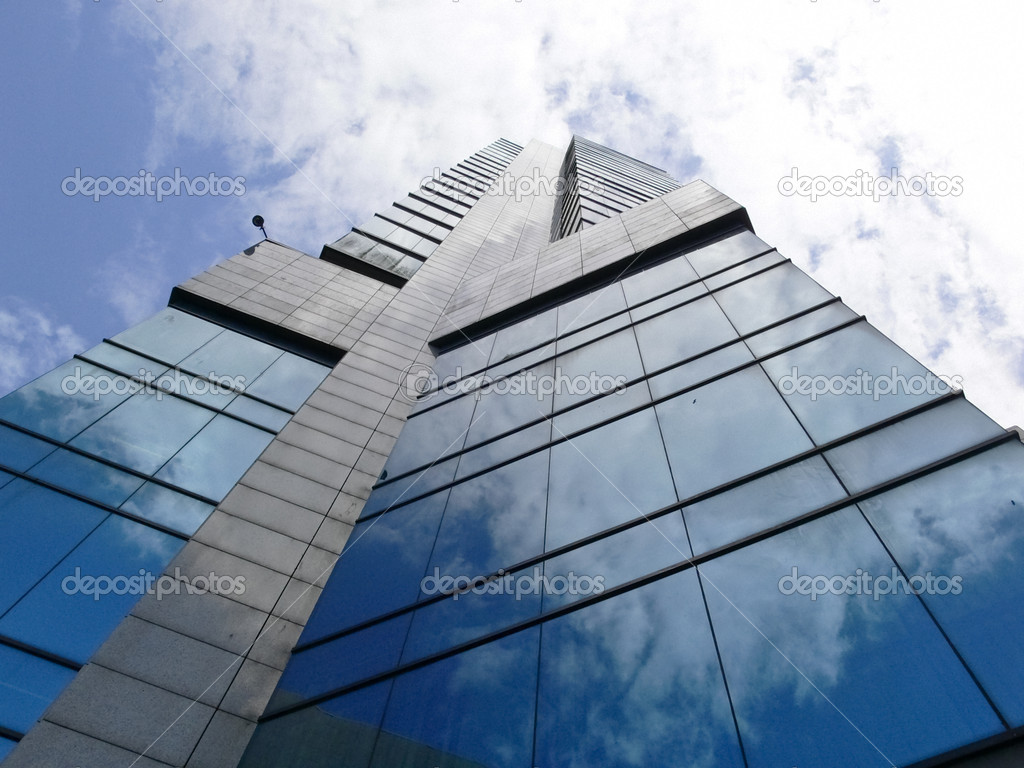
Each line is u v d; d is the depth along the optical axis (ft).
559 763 24.56
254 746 31.83
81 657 34.17
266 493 47.44
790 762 21.01
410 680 31.50
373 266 98.27
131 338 59.77
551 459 42.27
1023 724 18.88
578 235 81.25
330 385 61.67
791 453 32.22
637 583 30.25
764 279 48.93
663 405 41.16
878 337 36.11
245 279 76.59
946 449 27.96
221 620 37.78
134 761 30.27
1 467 42.09
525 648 30.12
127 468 45.93
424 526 42.32
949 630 21.97
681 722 23.81
